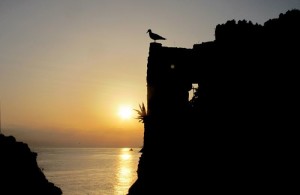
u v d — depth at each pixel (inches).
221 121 810.8
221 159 745.6
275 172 652.1
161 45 1061.8
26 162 2529.5
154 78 1037.2
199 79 982.4
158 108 1010.7
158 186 855.1
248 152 713.6
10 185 2182.6
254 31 844.6
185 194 762.2
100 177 4352.9
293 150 661.9
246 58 828.0
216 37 926.4
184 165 829.8
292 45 757.9
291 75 738.2
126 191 3083.2
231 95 821.9
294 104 708.7
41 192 2433.6
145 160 962.1
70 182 3786.9
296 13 776.3
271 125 720.3
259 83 784.3
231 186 684.7
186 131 900.6
